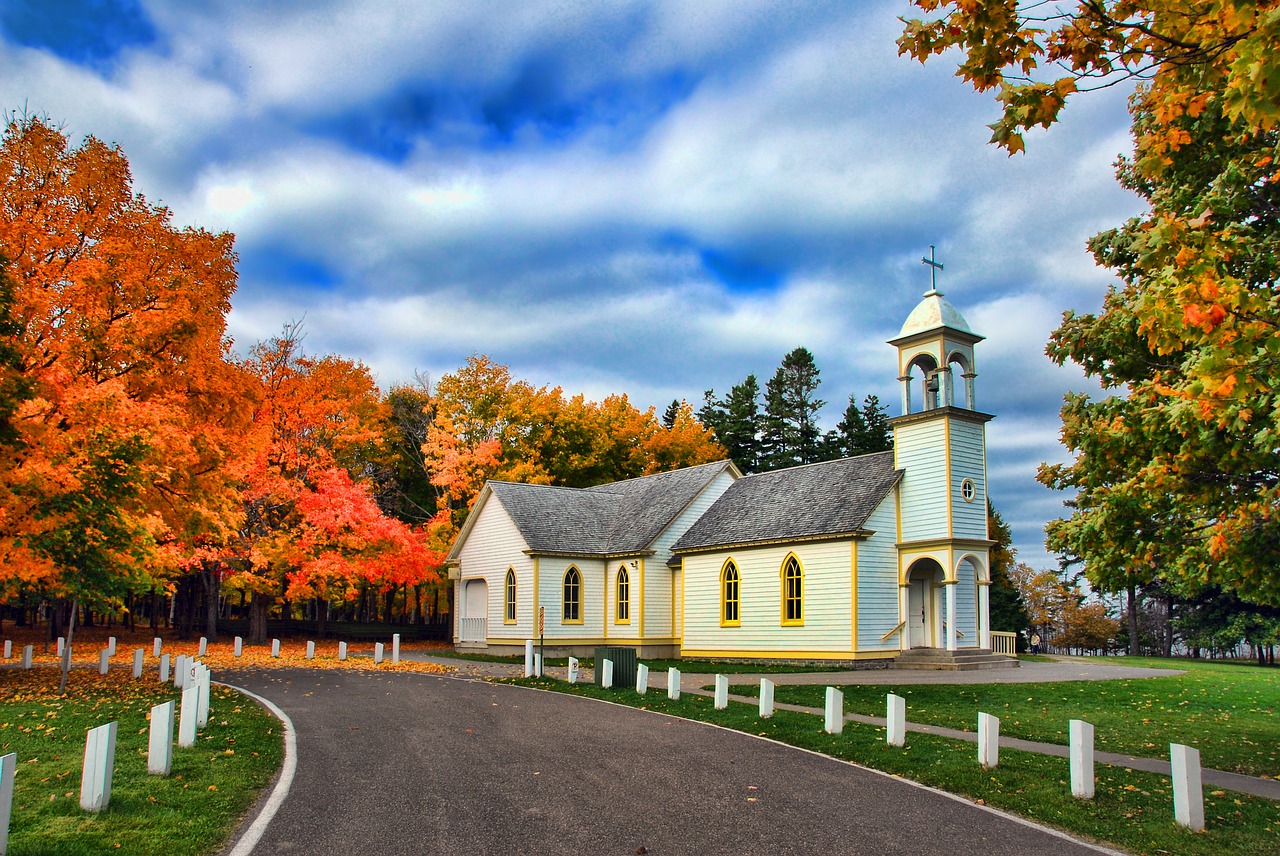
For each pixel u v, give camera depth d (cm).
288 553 3506
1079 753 988
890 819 886
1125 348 1213
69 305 1873
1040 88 619
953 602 2755
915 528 2897
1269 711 1792
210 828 797
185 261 2191
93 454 1580
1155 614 6800
